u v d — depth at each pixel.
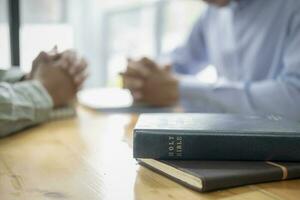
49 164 0.53
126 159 0.56
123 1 2.25
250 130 0.49
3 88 0.71
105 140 0.69
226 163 0.48
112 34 2.27
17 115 0.71
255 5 1.31
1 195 0.41
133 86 1.17
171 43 2.03
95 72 2.17
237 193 0.42
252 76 1.31
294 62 1.11
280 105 1.09
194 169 0.45
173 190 0.43
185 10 1.97
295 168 0.47
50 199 0.40
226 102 1.16
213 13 1.54
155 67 1.20
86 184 0.45
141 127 0.50
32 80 0.85
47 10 1.59
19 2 0.99
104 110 1.06
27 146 0.64
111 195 0.42
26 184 0.45
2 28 0.97
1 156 0.58
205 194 0.42
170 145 0.48
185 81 1.25
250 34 1.33
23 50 0.95
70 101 0.94
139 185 0.45
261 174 0.45
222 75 1.49
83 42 2.15
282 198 0.41
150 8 2.12
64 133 0.75
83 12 2.09
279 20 1.24
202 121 0.55
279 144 0.48
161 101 1.19
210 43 1.56
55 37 0.93
